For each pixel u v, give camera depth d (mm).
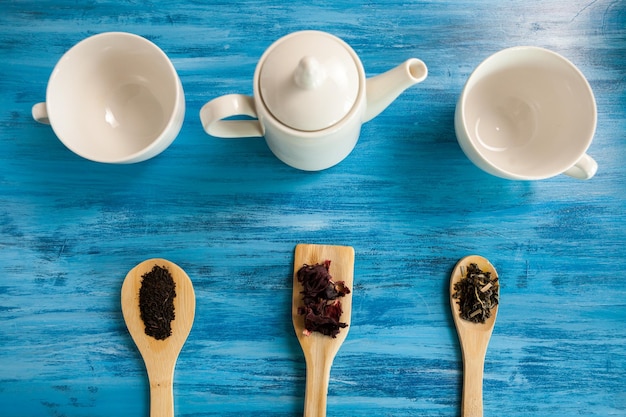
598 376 616
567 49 635
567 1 636
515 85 611
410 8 635
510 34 635
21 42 630
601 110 631
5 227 621
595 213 626
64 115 580
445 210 625
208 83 628
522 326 620
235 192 625
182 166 625
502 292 622
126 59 594
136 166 625
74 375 613
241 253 621
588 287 623
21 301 618
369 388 614
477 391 605
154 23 632
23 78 629
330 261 612
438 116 629
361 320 618
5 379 613
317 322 593
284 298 618
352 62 519
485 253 624
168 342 607
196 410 612
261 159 626
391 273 621
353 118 518
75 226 622
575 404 615
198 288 618
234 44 631
